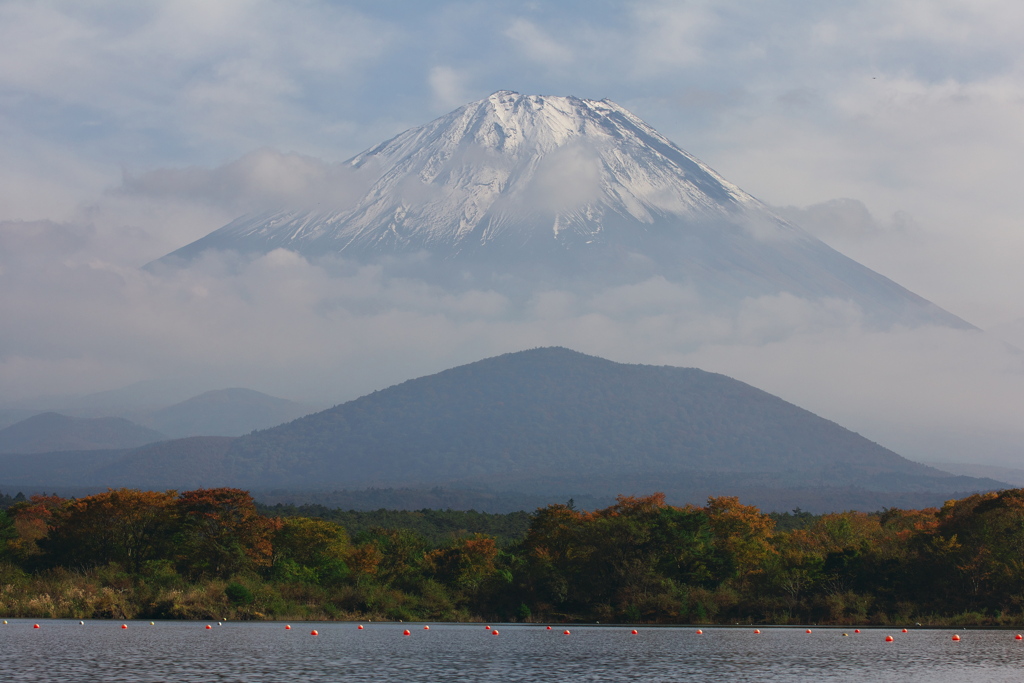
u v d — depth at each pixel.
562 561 124.31
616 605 117.88
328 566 122.00
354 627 99.12
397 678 65.12
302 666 68.56
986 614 110.31
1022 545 111.12
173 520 113.69
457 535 194.50
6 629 83.94
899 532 143.50
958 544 115.81
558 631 102.06
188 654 72.00
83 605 95.81
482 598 120.56
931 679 68.81
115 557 111.12
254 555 116.56
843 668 73.50
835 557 121.88
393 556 128.12
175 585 103.31
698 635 98.69
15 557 111.06
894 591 116.75
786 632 102.75
